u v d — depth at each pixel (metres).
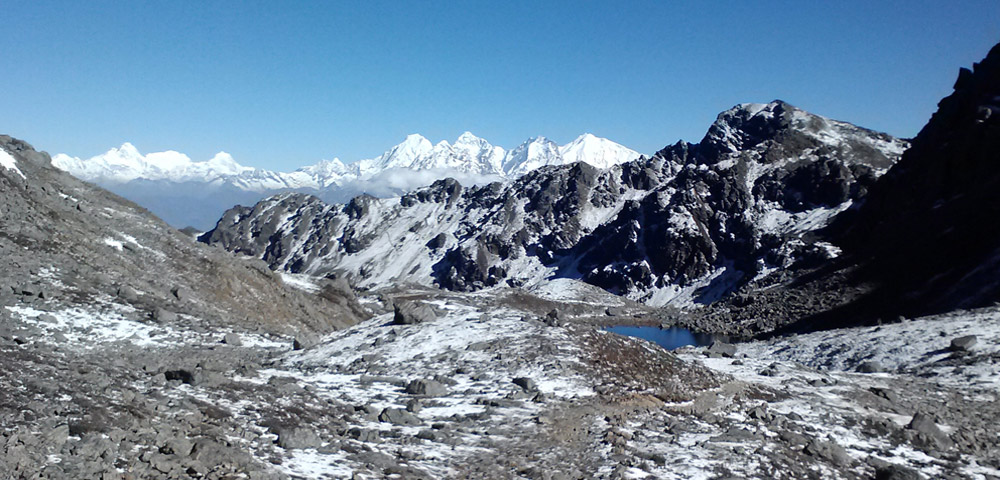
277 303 67.00
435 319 44.19
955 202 111.00
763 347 68.81
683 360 37.47
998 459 26.56
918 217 118.25
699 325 121.25
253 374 28.78
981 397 37.84
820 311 103.31
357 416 24.50
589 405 27.66
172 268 57.38
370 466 18.16
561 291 184.88
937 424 30.81
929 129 142.00
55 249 47.06
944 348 50.97
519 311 44.97
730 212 195.38
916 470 23.97
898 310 87.31
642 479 19.55
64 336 32.09
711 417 27.45
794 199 192.12
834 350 59.50
